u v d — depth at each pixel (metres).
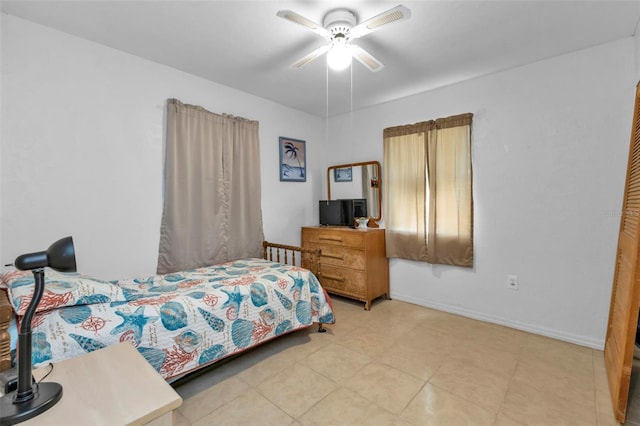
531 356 2.21
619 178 2.21
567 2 1.75
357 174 3.79
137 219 2.42
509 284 2.72
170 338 1.71
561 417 1.59
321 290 2.60
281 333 2.28
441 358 2.19
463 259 2.94
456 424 1.55
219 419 1.60
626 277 1.77
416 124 3.22
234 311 2.01
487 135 2.79
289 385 1.89
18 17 1.88
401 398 1.76
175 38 2.14
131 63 2.37
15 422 0.71
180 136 2.61
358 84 2.98
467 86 2.90
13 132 1.87
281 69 2.64
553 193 2.48
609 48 2.21
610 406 1.67
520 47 2.28
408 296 3.42
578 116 2.35
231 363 2.15
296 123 3.79
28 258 0.78
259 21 1.93
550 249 2.51
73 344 1.40
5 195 1.85
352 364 2.12
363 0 1.73
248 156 3.14
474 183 2.89
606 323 2.29
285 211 3.67
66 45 2.06
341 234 3.39
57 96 2.03
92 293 1.57
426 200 3.19
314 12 1.84
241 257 3.09
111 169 2.28
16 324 1.33
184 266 2.63
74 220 2.11
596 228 2.30
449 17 1.89
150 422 0.78
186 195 2.65
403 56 2.40
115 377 0.91
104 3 1.75
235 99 3.09
